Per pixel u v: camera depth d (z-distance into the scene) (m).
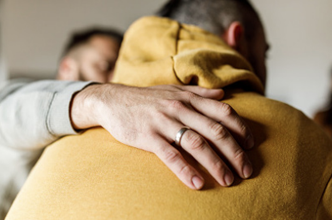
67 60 1.51
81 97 0.48
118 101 0.44
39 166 0.50
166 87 0.47
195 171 0.38
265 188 0.39
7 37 1.98
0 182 0.78
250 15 0.72
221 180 0.37
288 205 0.39
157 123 0.41
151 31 0.60
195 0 0.69
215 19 0.67
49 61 2.10
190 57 0.49
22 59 2.04
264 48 0.79
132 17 2.24
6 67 2.02
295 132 0.45
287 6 2.48
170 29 0.60
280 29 2.55
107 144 0.44
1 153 0.74
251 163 0.40
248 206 0.37
